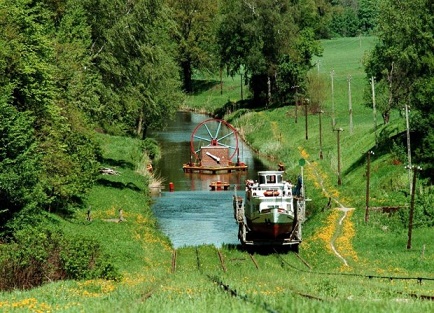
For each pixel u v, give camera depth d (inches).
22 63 3508.9
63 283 2033.7
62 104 4237.2
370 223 4480.8
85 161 4552.2
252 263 3631.9
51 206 4015.8
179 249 3909.9
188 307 1231.5
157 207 5383.9
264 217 4003.4
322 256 3826.3
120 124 7140.8
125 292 1712.6
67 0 5078.7
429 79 5477.4
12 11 3597.4
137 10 5152.6
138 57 5265.8
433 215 4389.8
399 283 2333.9
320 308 1140.5
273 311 1129.4
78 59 4557.1
